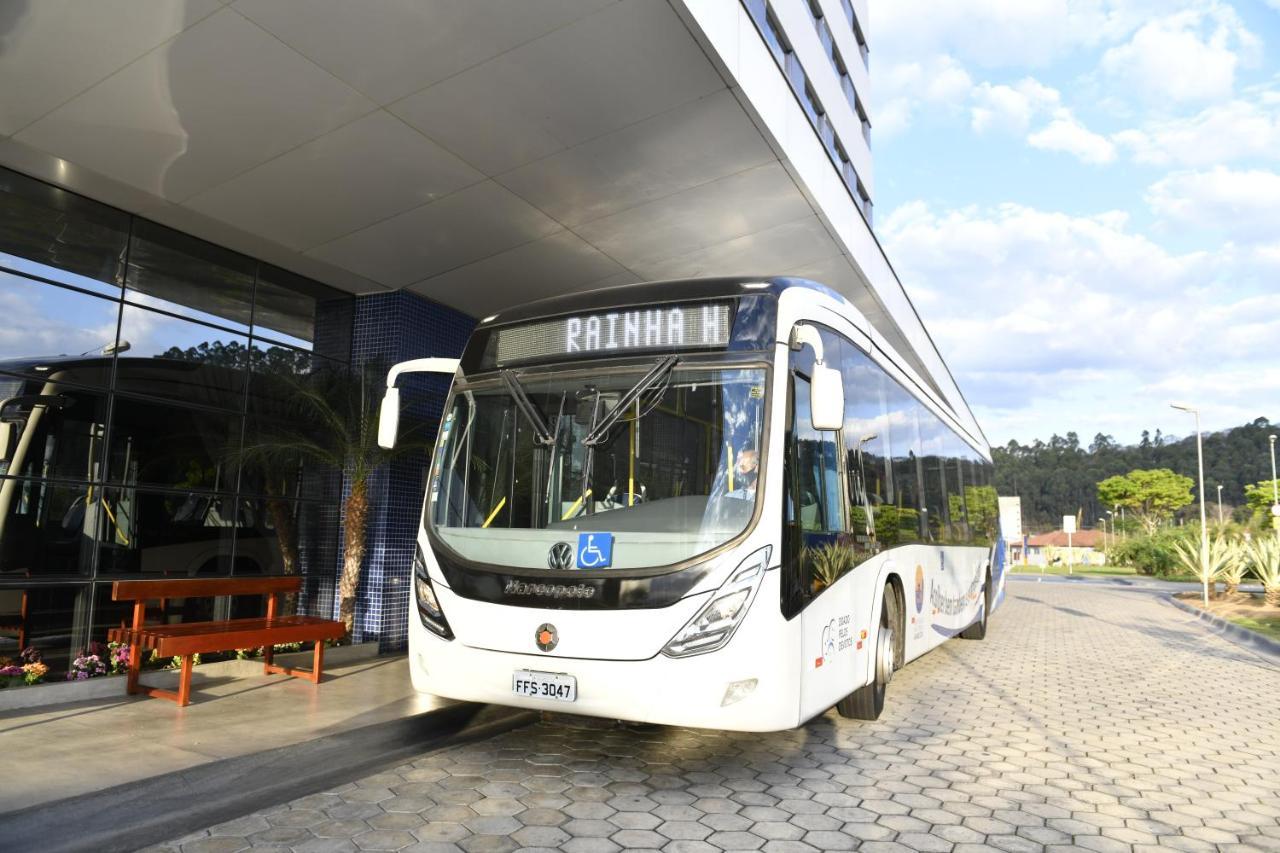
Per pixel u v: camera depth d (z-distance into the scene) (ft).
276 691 25.53
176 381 29.43
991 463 55.93
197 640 23.45
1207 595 73.67
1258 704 27.78
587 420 17.80
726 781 17.33
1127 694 28.94
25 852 13.06
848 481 20.52
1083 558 245.24
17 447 25.11
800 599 16.29
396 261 32.32
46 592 25.59
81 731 20.17
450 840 13.62
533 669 15.97
